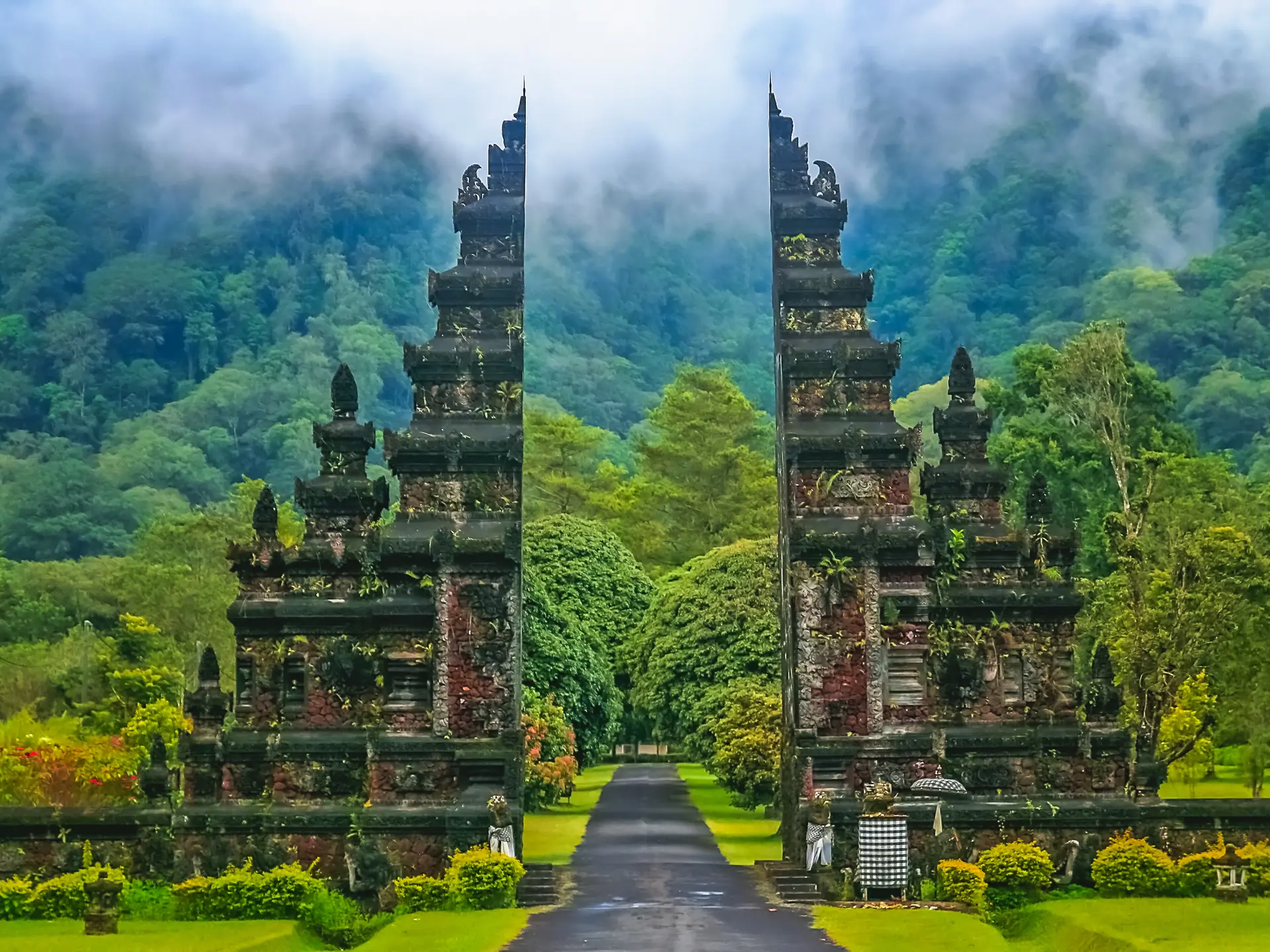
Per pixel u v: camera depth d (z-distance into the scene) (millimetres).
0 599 101375
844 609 49094
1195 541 64312
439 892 40500
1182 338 149375
